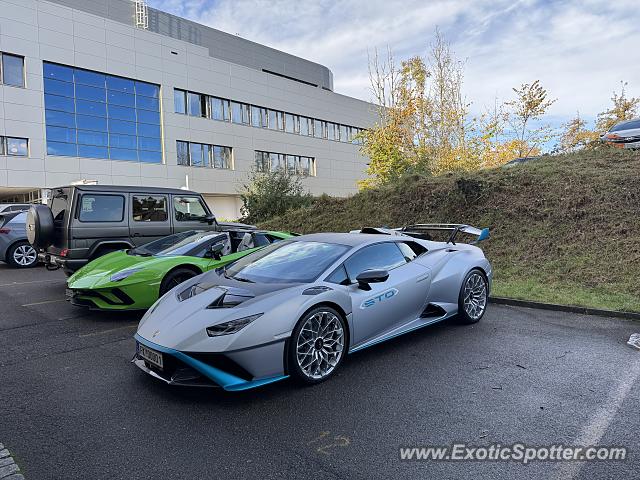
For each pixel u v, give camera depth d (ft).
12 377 12.96
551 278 25.35
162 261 20.04
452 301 17.21
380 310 14.29
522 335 16.57
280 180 68.33
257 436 9.52
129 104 92.84
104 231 25.45
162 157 98.37
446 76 66.80
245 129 115.44
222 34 128.26
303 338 12.16
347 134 146.41
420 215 39.11
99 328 18.25
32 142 78.28
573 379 12.34
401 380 12.46
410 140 66.80
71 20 83.71
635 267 23.98
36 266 37.86
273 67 141.49
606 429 9.64
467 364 13.62
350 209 47.06
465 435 9.48
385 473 8.16
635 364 13.39
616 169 33.71
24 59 77.87
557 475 8.07
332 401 11.19
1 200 97.55
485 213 35.04
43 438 9.50
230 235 23.25
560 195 32.58
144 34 94.89
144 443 9.26
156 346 11.49
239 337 10.97
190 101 104.17
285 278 13.58
